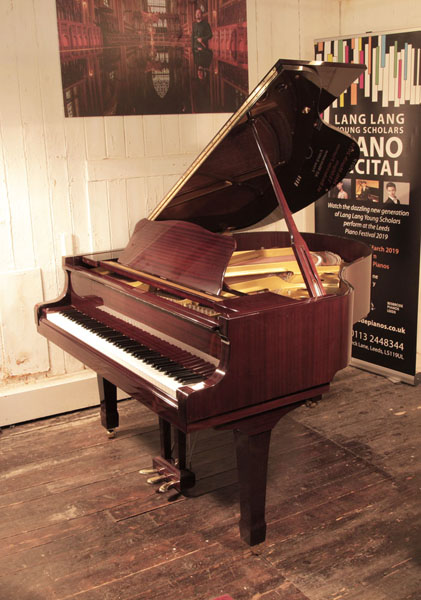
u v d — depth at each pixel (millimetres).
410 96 3977
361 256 3436
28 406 3867
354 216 4469
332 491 3043
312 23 4676
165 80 4082
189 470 3033
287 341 2453
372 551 2600
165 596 2379
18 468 3336
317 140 3117
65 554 2641
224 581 2449
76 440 3633
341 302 2586
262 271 3248
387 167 4191
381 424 3715
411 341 4227
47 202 3842
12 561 2605
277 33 4512
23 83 3635
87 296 3355
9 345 3854
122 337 2971
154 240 3145
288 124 2932
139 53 3951
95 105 3869
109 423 3611
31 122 3703
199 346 2490
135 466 3328
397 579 2432
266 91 2555
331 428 3684
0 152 3650
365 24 4652
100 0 3754
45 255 3898
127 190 4082
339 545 2645
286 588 2400
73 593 2412
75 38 3727
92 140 3904
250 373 2381
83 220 3979
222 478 3195
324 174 3406
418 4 4242
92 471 3289
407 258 4168
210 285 2631
